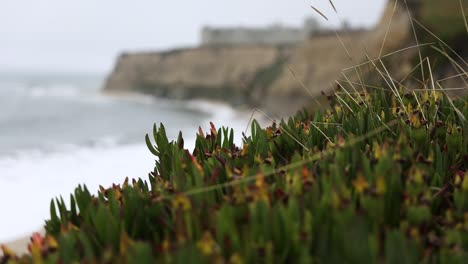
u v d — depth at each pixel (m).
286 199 1.80
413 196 1.83
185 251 1.34
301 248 1.47
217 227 1.59
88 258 1.58
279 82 54.31
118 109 76.88
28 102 82.69
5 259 1.70
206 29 122.25
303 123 3.20
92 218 1.89
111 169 21.00
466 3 21.62
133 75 119.69
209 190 1.97
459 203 1.88
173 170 2.28
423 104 3.17
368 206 1.68
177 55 108.56
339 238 1.49
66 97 105.75
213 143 2.79
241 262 1.41
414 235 1.57
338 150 2.15
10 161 23.34
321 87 45.62
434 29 21.02
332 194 1.64
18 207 13.60
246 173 2.05
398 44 22.78
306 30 112.12
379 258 1.40
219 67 95.38
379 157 2.15
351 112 3.24
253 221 1.56
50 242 1.69
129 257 1.40
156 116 66.38
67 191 16.44
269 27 118.06
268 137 2.89
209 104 91.75
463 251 1.51
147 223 1.95
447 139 2.60
